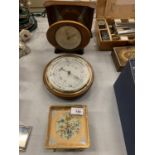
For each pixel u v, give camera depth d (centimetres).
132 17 122
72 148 80
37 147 84
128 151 81
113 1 114
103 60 113
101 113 94
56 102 97
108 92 101
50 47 117
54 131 84
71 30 100
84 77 95
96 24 120
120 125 91
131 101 77
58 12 101
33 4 130
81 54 114
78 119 88
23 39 117
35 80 104
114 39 113
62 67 98
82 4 98
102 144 86
